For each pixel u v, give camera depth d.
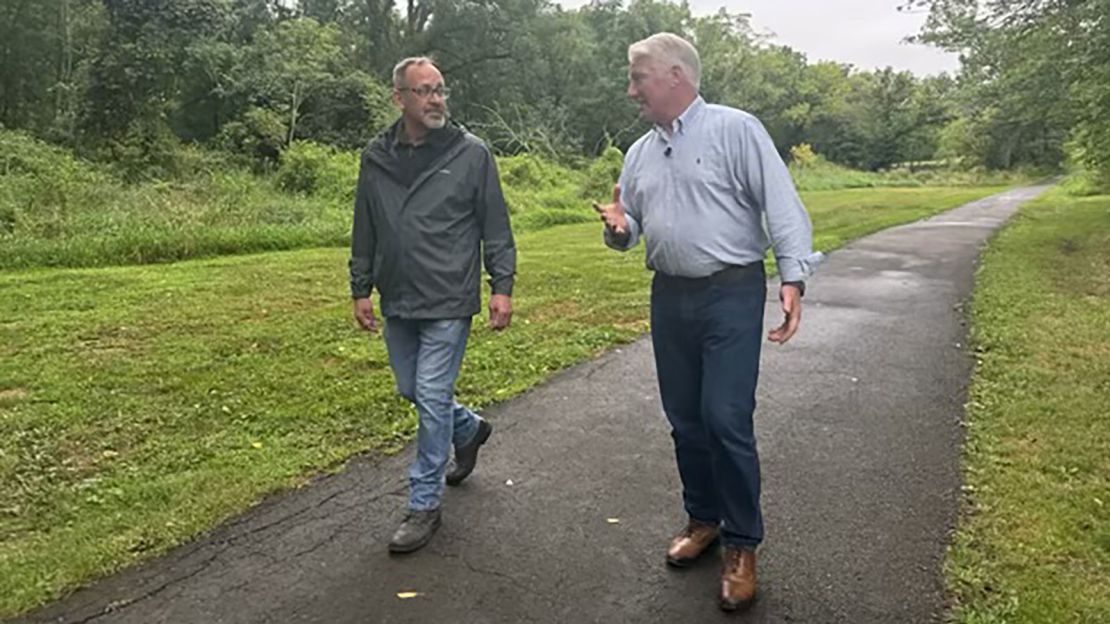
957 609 2.76
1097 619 2.67
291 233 14.17
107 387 5.33
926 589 2.90
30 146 18.09
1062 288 9.30
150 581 2.95
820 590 2.91
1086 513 3.44
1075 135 17.48
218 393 5.20
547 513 3.53
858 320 7.58
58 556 3.07
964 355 6.20
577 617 2.77
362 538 3.29
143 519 3.40
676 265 2.84
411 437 4.41
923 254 12.74
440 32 39.03
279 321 7.43
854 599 2.85
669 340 2.96
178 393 5.20
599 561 3.13
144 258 11.88
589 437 4.45
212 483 3.75
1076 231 15.86
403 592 2.90
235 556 3.13
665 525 3.43
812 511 3.53
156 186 17.77
